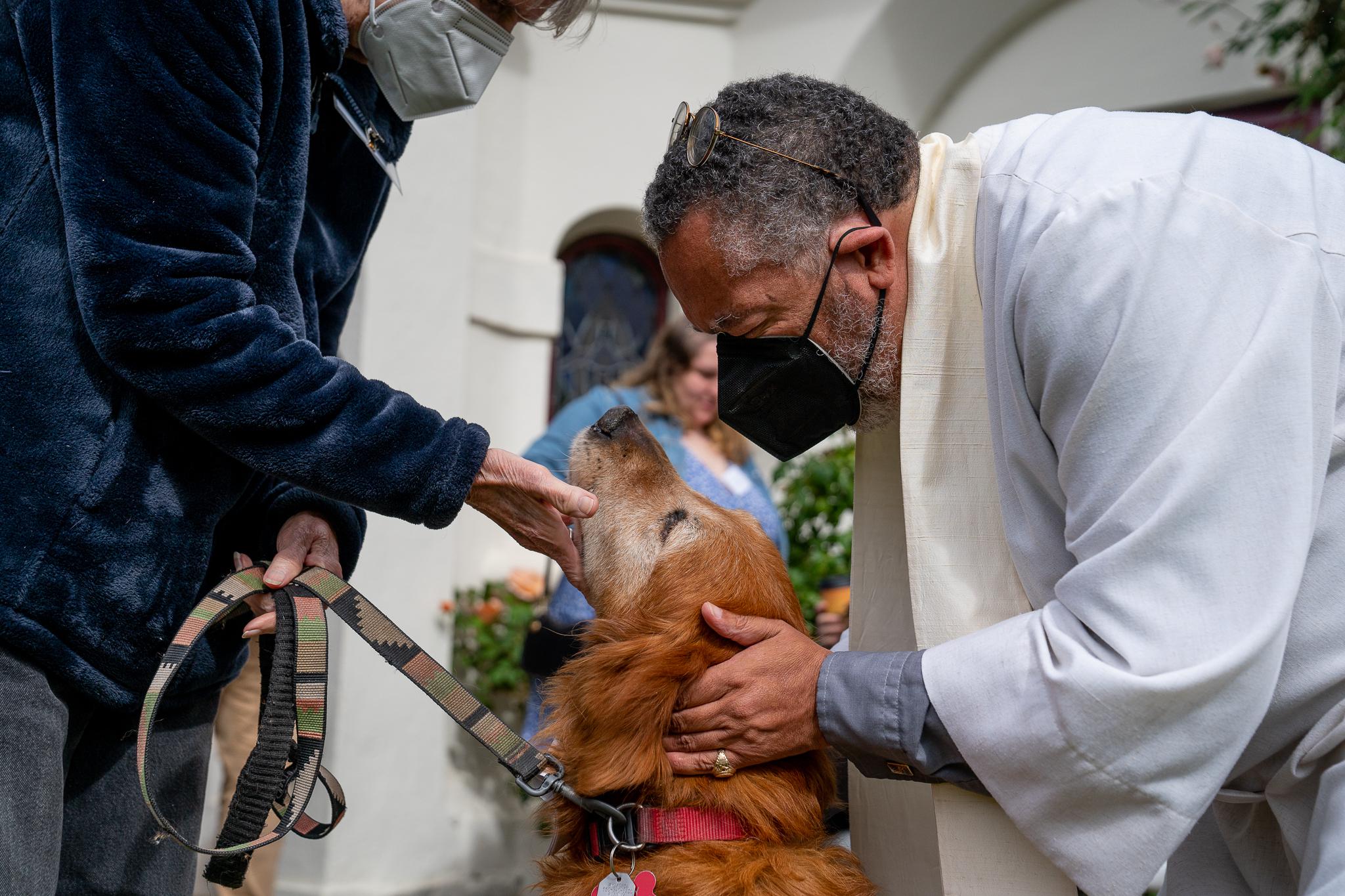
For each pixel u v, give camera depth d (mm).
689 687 1945
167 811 2027
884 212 1912
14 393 1644
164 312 1629
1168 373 1522
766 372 1987
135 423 1714
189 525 1790
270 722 1683
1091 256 1577
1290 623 1565
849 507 5152
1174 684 1463
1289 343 1501
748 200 1858
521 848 5215
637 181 5895
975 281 1879
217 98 1665
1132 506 1521
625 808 1964
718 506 2242
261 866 3469
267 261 1855
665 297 6324
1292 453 1482
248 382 1682
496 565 5539
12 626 1618
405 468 1777
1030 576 1773
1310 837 1604
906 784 2172
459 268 4969
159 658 1795
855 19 5855
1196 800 1519
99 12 1611
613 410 2348
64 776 1753
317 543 1991
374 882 4703
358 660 4676
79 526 1669
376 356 4723
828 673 1840
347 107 2020
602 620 2088
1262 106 5570
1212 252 1549
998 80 6133
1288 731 1619
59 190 1659
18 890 1602
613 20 5855
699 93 6004
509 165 5555
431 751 4898
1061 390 1608
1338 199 1644
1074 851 1590
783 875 1852
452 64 1971
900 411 1937
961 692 1672
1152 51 5723
